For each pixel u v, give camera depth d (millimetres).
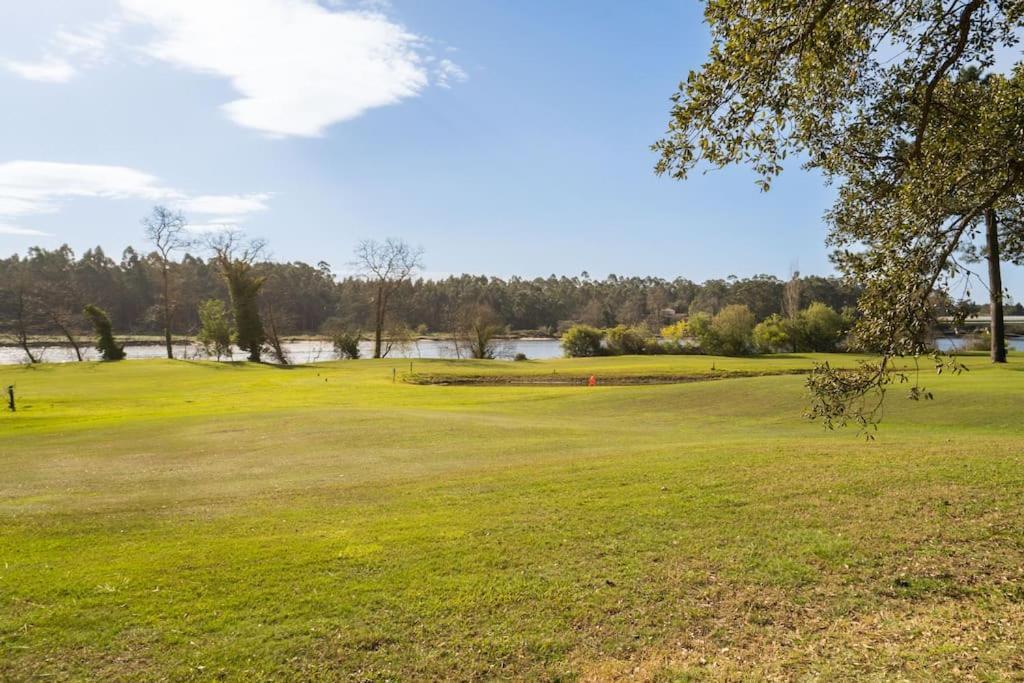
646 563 7414
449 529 8773
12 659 5605
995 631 5773
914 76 7145
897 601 6418
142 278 120688
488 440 18062
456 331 81125
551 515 9242
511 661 5555
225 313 81438
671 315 127375
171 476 14047
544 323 134375
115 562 7816
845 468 11062
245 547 8250
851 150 8117
